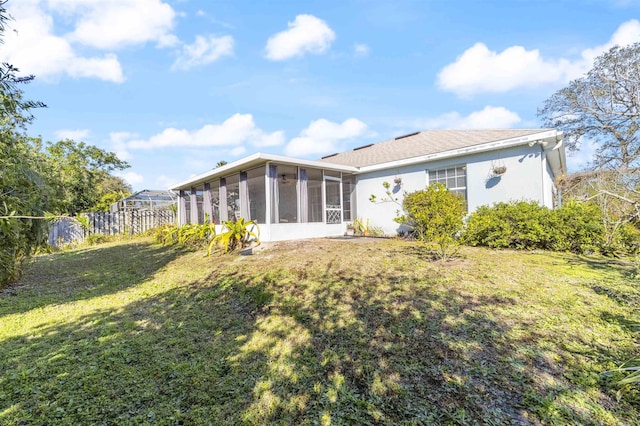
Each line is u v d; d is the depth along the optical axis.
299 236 9.55
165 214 17.05
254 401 2.23
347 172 11.32
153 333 3.48
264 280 5.10
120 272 7.07
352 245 7.74
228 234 8.12
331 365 2.62
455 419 1.93
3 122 4.02
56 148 18.09
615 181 5.55
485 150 8.31
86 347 3.14
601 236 6.17
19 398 2.31
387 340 2.94
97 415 2.11
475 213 7.96
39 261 8.88
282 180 9.99
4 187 4.18
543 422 1.88
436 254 6.29
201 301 4.59
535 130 7.91
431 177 9.83
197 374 2.60
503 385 2.22
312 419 2.02
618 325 3.00
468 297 3.82
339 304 3.90
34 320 3.97
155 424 2.02
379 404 2.12
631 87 13.81
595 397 2.07
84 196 18.83
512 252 6.68
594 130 15.23
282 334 3.29
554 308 3.44
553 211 6.94
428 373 2.41
